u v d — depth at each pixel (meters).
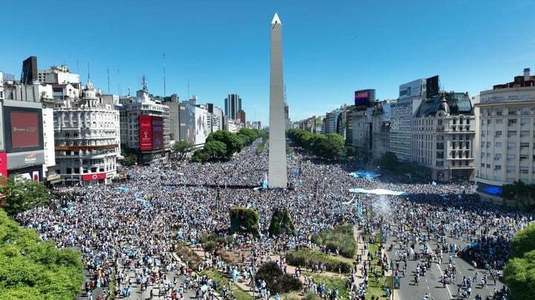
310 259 57.62
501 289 48.25
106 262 54.69
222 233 70.56
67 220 74.44
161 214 81.38
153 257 56.81
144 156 197.88
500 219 79.50
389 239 70.50
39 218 75.69
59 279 32.94
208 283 49.53
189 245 65.00
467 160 151.62
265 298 46.72
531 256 37.28
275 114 115.19
